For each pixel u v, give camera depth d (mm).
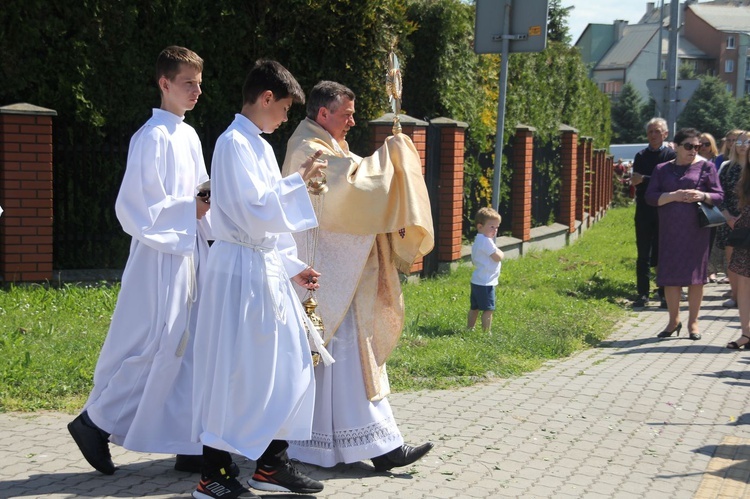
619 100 72688
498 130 8727
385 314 4852
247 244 4074
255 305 4008
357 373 4707
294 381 4086
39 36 9305
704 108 63906
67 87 9500
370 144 10836
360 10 11039
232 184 3979
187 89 4508
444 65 13336
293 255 4324
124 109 9969
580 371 7434
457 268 12391
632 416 6160
